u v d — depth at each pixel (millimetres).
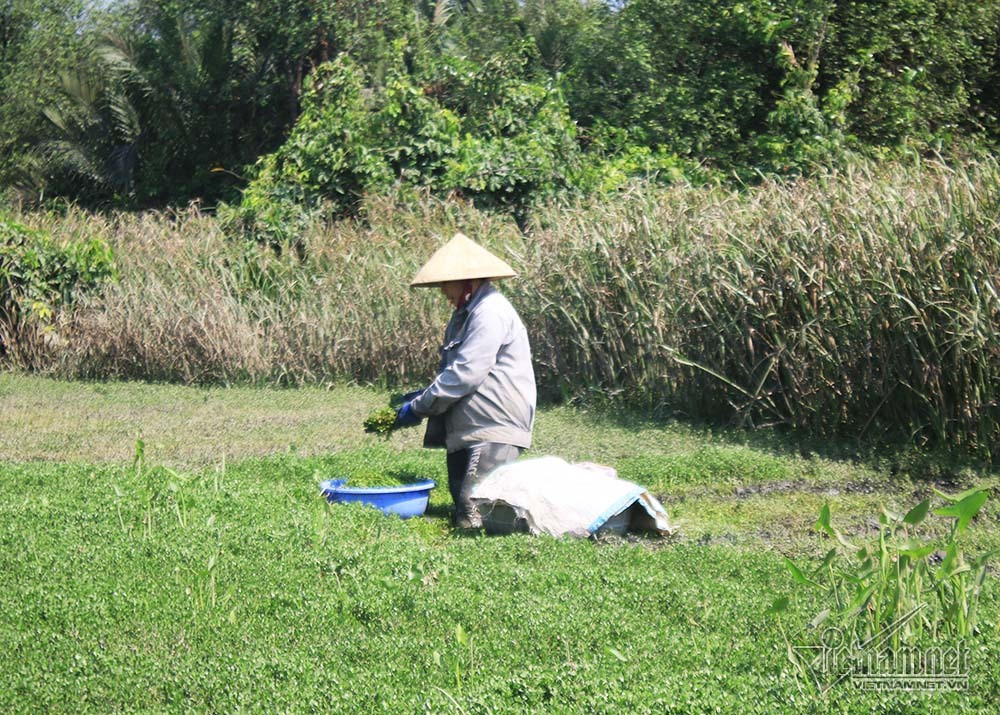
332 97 26953
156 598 7672
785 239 14906
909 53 26734
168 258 22984
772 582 8484
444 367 11383
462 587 8055
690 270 15945
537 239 18562
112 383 20922
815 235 14641
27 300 22391
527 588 8070
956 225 13484
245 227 25156
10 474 11969
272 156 26562
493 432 10961
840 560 9141
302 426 16438
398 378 19812
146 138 43344
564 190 24547
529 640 6895
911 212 13914
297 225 24344
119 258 23641
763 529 10758
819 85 26422
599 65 32438
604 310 16750
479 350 10867
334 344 20281
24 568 8336
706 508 11656
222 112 43594
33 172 44156
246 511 10352
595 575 8344
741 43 27219
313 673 6301
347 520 10234
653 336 16172
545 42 39625
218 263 22641
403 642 6879
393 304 19984
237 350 20688
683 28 28188
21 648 6695
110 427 16484
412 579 7691
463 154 25062
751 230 15719
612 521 10414
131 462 13812
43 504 10297
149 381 21281
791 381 14727
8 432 16047
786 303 14867
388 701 5848
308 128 26219
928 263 13508
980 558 6602
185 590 7863
